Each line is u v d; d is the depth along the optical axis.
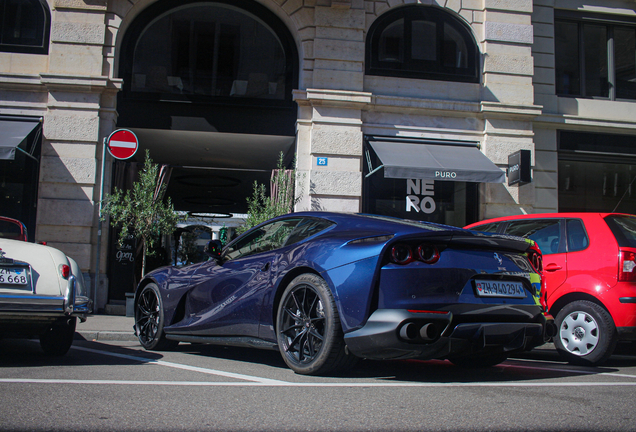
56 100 9.64
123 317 8.56
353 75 10.38
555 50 11.85
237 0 10.73
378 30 10.83
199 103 10.37
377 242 3.36
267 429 2.22
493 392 3.11
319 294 3.47
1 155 8.55
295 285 3.67
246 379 3.40
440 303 3.24
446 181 10.67
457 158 10.12
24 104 9.70
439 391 3.10
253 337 4.03
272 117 10.54
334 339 3.38
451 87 10.84
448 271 3.30
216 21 10.70
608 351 4.59
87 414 2.41
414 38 10.91
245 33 10.73
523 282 3.62
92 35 9.91
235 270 4.31
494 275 3.47
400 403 2.75
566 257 5.03
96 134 9.65
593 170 11.48
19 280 3.92
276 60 10.73
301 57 10.51
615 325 4.58
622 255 4.64
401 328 3.14
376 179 10.49
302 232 4.00
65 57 9.81
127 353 4.88
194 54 10.55
